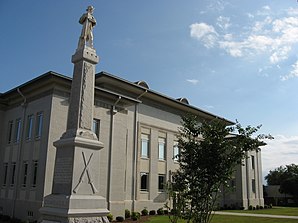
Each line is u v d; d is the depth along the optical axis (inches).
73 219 380.5
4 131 1094.4
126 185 1136.8
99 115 990.4
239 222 953.5
